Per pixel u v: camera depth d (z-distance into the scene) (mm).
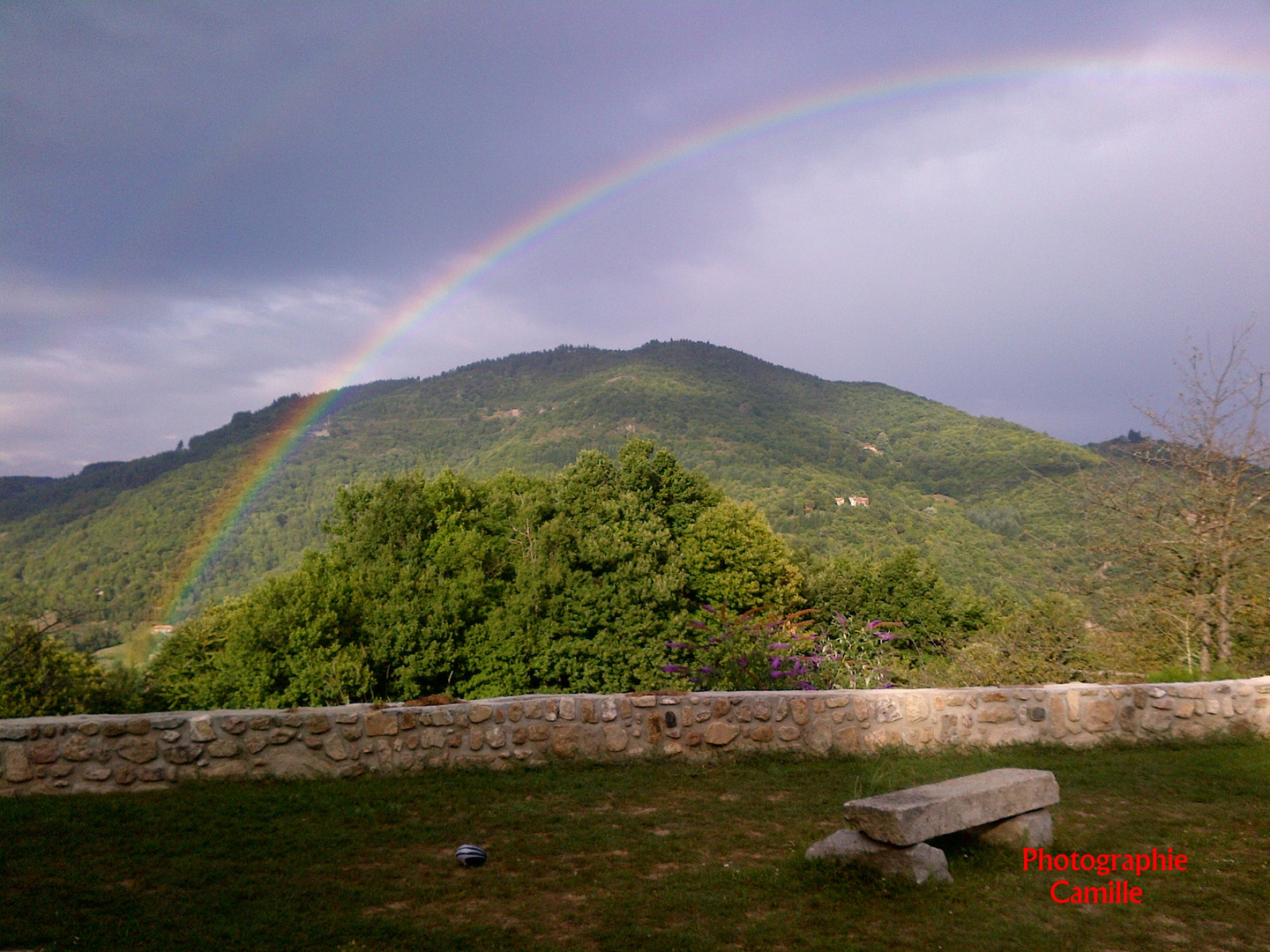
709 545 35344
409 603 27922
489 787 6934
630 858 5254
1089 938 4094
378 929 4113
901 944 4004
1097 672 12352
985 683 12875
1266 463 12148
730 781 7195
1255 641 12406
